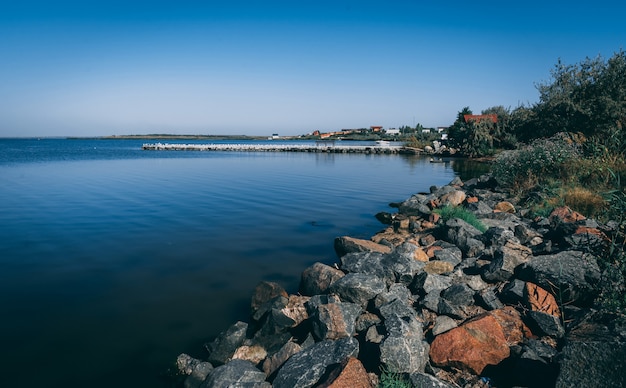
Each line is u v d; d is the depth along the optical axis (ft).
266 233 47.32
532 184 57.93
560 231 32.86
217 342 21.22
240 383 16.74
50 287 30.04
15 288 29.76
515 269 26.32
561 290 22.09
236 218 55.72
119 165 155.12
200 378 18.65
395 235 45.16
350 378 15.81
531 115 155.33
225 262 36.37
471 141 199.21
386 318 20.21
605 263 20.77
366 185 94.38
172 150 316.60
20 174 117.29
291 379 16.89
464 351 17.83
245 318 25.39
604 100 105.29
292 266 35.40
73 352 21.25
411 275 27.96
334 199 73.10
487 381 16.90
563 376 14.48
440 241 37.50
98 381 18.90
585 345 14.83
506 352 17.80
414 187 91.40
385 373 17.04
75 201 69.10
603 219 36.11
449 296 24.35
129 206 64.54
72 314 25.61
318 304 24.22
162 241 43.32
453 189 69.46
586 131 110.93
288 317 22.90
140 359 20.74
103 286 30.35
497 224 42.01
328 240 44.32
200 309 26.58
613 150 52.90
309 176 114.83
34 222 52.39
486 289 24.59
